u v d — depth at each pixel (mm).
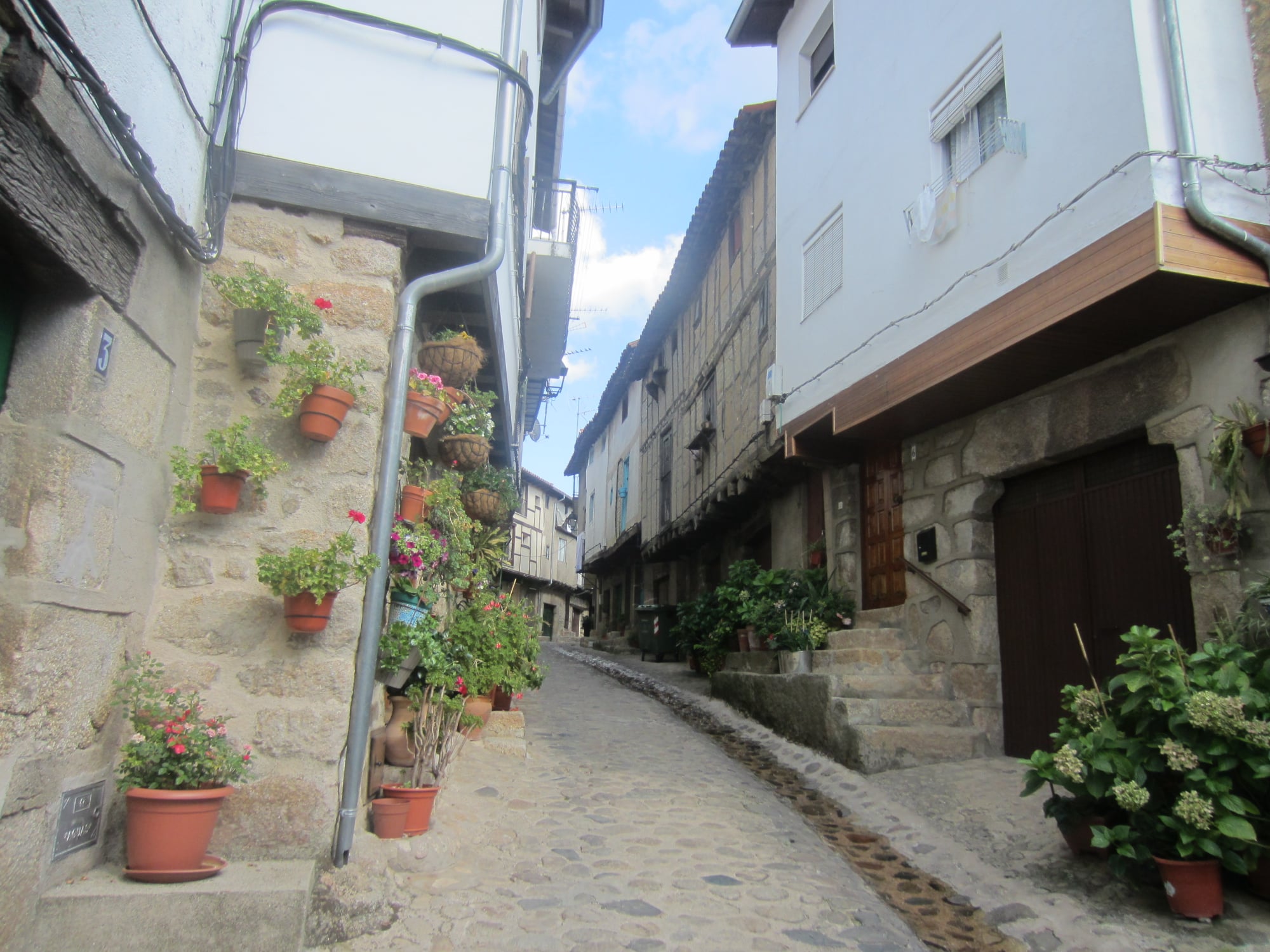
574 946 3346
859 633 7781
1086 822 4133
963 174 6496
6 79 2457
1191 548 4887
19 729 2805
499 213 4590
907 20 7355
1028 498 6707
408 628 4445
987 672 6742
